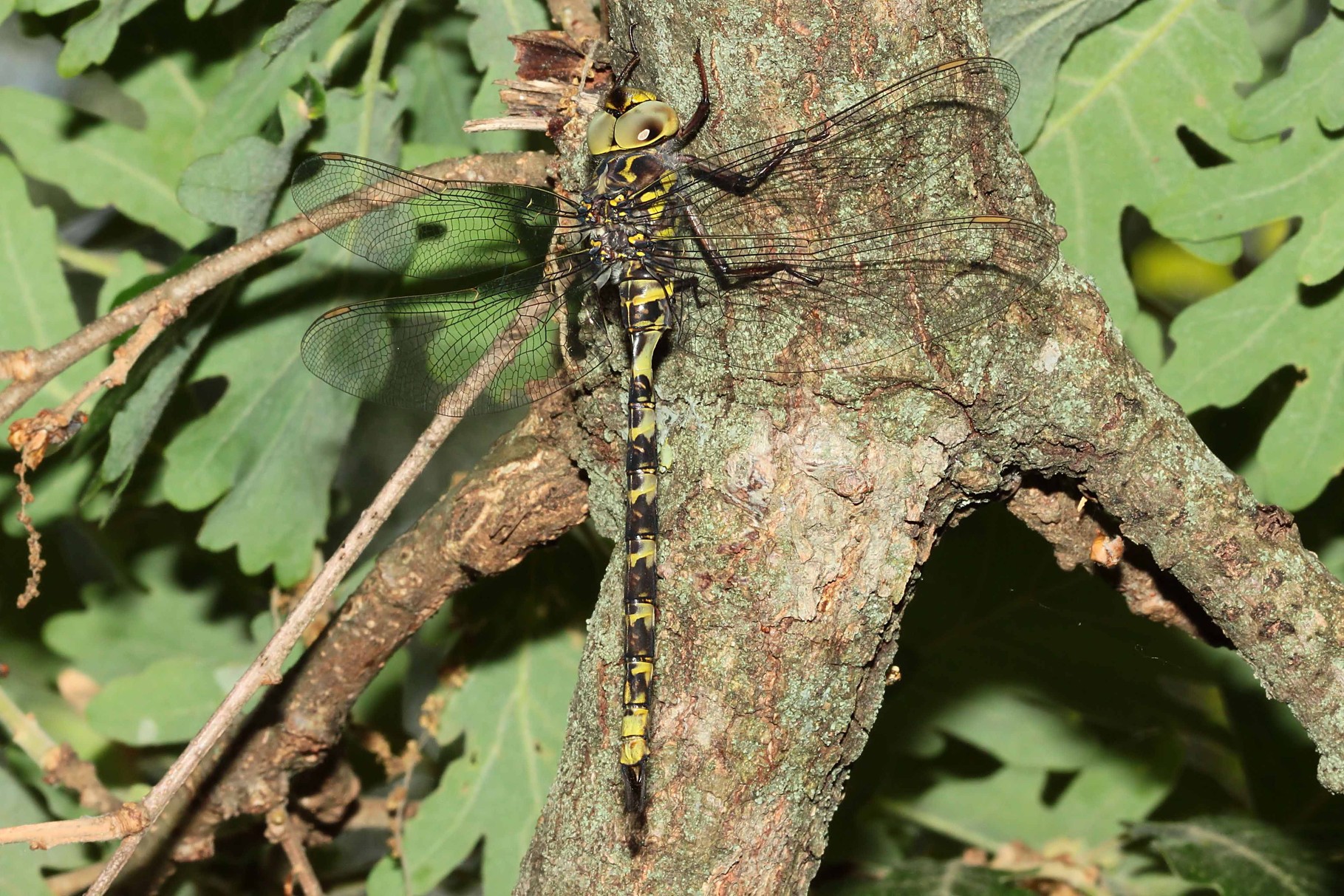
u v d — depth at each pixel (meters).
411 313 0.70
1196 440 0.66
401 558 0.69
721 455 0.65
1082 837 0.75
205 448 0.72
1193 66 0.70
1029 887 0.74
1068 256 0.70
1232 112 0.70
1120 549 0.67
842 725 0.65
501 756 0.73
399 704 0.75
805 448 0.65
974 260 0.65
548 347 0.68
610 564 0.66
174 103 0.73
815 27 0.65
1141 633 0.74
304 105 0.70
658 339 0.66
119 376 0.67
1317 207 0.69
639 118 0.66
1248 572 0.65
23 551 0.74
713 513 0.65
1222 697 0.74
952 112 0.65
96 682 0.75
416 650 0.83
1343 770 0.66
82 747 0.75
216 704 0.73
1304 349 0.70
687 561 0.65
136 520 0.75
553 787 0.66
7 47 0.95
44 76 0.95
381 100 0.71
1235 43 0.70
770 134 0.65
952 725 0.75
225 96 0.72
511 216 0.69
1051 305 0.65
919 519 0.65
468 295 0.69
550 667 0.73
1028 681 0.74
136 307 0.68
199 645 0.75
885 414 0.65
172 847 0.71
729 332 0.65
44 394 0.73
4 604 0.75
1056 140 0.70
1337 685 0.65
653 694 0.65
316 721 0.70
